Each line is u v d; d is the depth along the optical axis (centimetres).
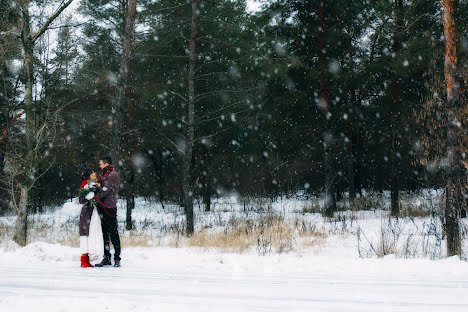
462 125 1101
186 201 1409
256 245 1018
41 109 1270
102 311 339
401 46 1858
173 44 1708
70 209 1082
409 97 2038
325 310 348
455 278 502
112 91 1794
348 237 1138
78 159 2444
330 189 1902
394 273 544
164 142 2125
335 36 1922
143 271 584
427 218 1506
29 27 1159
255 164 2944
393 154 1886
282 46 1777
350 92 2331
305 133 2081
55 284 468
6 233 1447
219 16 1631
